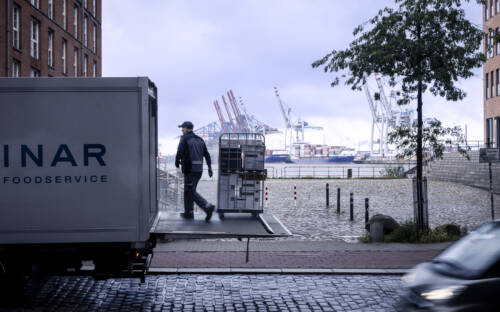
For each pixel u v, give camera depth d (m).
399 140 15.20
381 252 12.96
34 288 8.17
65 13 42.34
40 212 7.98
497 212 22.42
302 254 12.67
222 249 13.40
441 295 5.34
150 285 9.69
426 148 15.20
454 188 34.25
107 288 9.41
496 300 5.25
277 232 8.77
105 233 8.05
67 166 8.02
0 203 7.94
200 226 9.39
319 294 9.00
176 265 11.25
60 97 8.02
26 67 34.81
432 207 24.66
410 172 50.00
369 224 15.51
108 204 8.06
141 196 8.09
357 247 13.76
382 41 15.22
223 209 10.80
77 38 45.00
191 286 9.62
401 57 15.02
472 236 6.25
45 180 7.98
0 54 31.12
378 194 32.84
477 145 45.34
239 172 10.93
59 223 8.00
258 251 13.11
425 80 14.79
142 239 8.09
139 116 8.12
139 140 8.12
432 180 42.06
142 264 8.73
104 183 8.06
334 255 12.54
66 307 8.13
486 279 5.35
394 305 8.26
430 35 14.93
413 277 5.98
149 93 8.50
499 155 17.30
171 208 18.19
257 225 9.59
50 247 8.20
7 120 7.96
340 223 19.47
